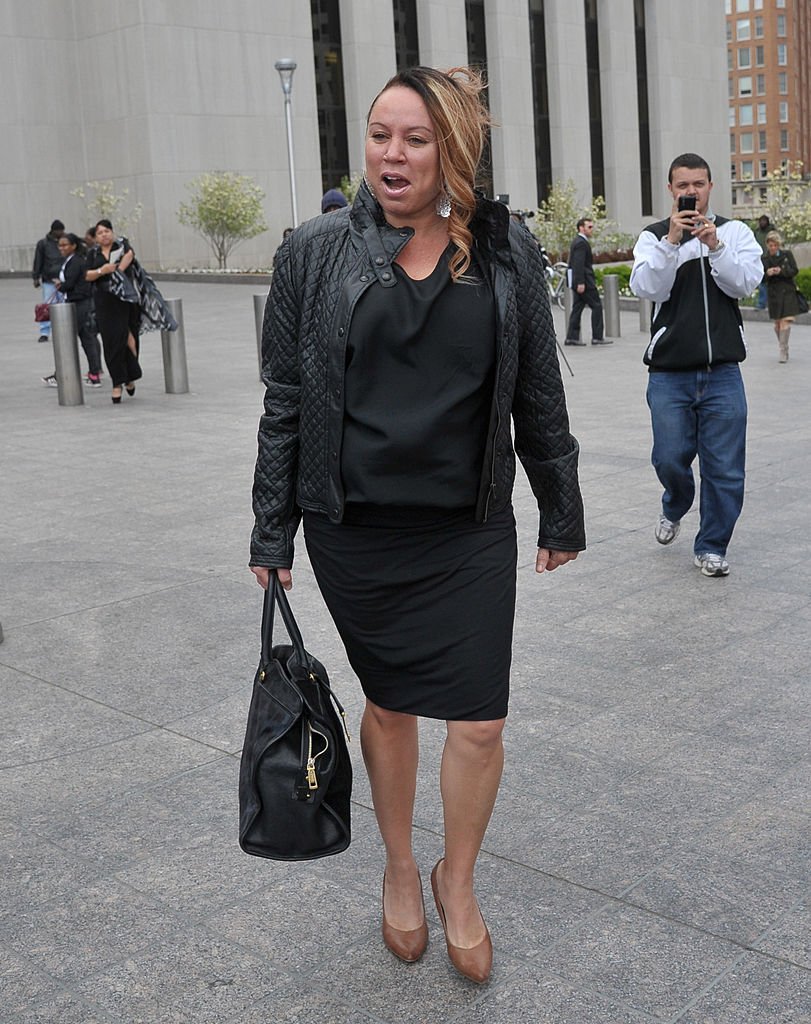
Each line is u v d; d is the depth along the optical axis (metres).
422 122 2.56
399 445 2.65
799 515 7.25
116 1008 2.80
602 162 46.66
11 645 5.33
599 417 11.27
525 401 2.88
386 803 2.96
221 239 35.31
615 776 3.91
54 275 18.83
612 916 3.10
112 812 3.77
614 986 2.82
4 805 3.84
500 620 2.79
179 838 3.60
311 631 5.43
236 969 2.94
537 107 44.12
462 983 2.86
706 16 50.69
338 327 2.65
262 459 2.86
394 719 2.93
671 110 49.31
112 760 4.15
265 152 36.72
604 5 45.53
